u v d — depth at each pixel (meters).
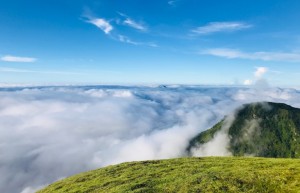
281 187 32.72
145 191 37.38
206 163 50.69
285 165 42.44
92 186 44.84
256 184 34.75
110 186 42.50
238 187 34.56
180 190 36.00
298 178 34.69
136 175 46.78
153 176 44.84
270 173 37.91
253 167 43.22
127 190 38.75
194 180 38.84
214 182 36.84
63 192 44.84
